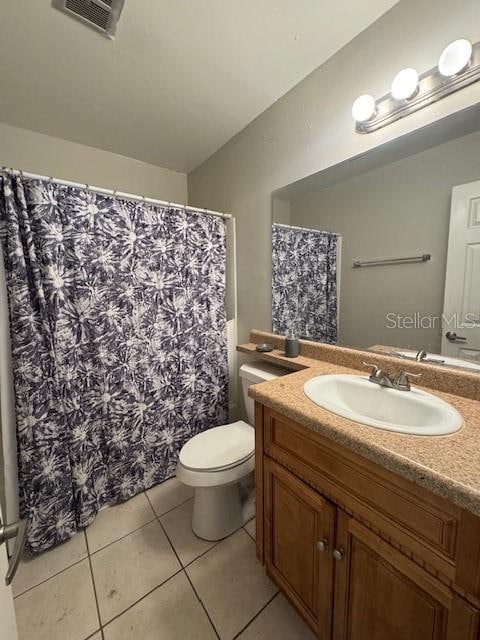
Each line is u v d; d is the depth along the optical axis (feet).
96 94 4.73
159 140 6.20
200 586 3.79
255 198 5.74
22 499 4.19
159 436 5.70
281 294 5.47
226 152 6.34
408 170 3.56
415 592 2.12
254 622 3.38
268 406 3.17
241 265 6.32
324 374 3.95
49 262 4.12
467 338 3.24
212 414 6.49
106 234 4.73
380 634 2.41
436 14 3.08
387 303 3.93
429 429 2.39
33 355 4.05
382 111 3.62
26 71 4.18
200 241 5.91
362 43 3.76
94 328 4.69
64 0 3.18
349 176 4.18
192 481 4.10
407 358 3.76
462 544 1.82
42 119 5.38
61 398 4.39
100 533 4.64
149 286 5.27
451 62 2.89
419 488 2.02
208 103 5.06
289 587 3.33
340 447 2.52
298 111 4.70
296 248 5.08
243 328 6.49
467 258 3.18
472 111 2.97
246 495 5.24
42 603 3.61
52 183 4.15
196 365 6.12
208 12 3.41
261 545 3.72
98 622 3.41
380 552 2.30
